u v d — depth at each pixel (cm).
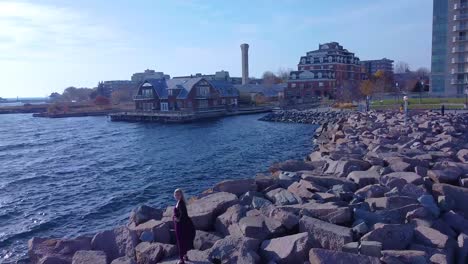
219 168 2977
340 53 12206
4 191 2525
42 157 3869
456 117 4059
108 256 994
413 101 6894
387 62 17988
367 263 791
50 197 2356
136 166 3231
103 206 2144
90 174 2980
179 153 3831
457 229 1077
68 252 995
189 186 2488
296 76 11812
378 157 1855
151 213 1214
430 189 1359
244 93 11456
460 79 8312
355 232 962
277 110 8938
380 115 4656
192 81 8919
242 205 1205
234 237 941
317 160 2166
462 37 8194
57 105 13275
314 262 808
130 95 15450
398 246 907
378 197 1284
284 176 1588
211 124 7131
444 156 1911
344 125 4203
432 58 8944
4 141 5278
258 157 3372
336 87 10925
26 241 1688
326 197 1268
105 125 7781
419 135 2780
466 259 899
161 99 8962
